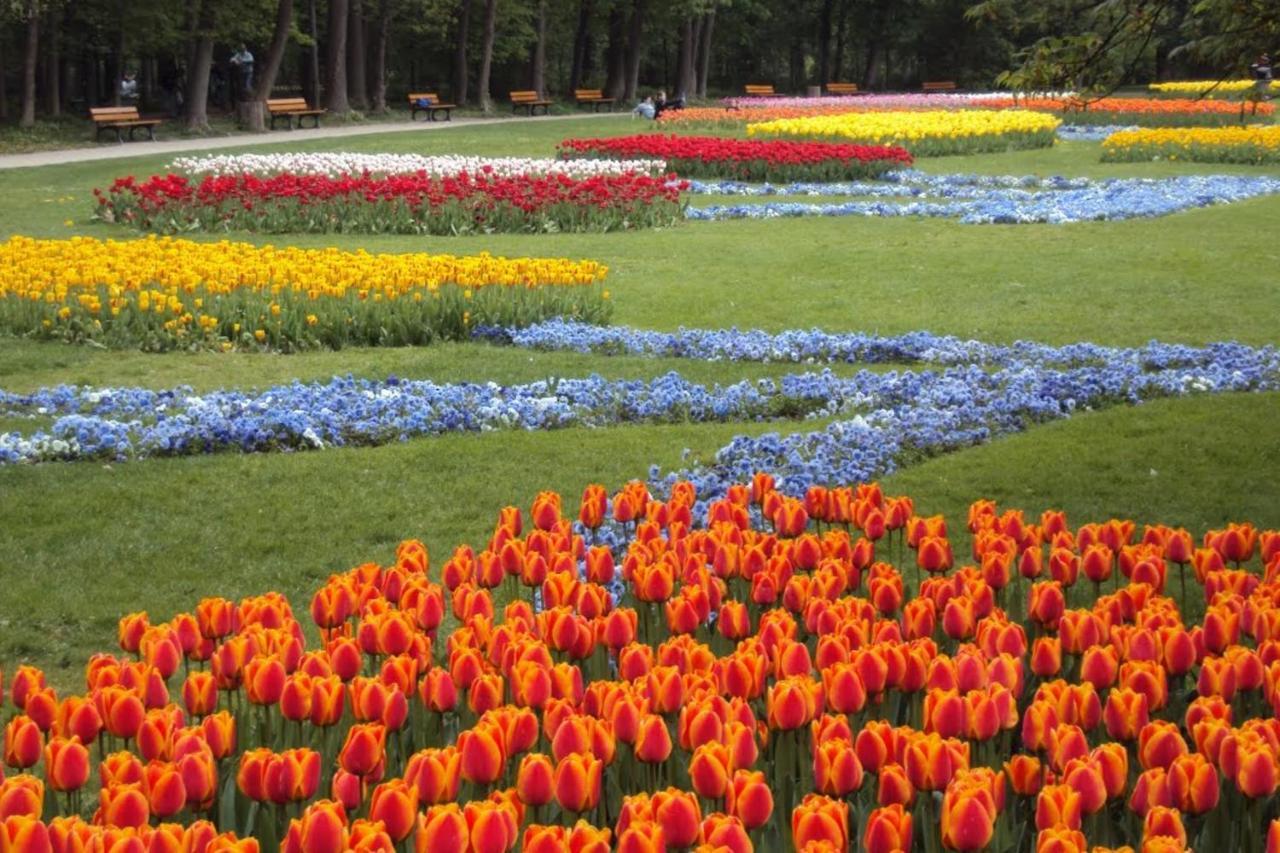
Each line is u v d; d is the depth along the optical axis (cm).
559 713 444
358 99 5206
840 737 422
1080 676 539
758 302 1745
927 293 1795
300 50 5909
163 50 4859
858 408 1213
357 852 346
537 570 614
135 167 3209
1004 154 3781
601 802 447
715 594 581
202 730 443
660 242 2272
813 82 8444
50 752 416
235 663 506
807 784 459
